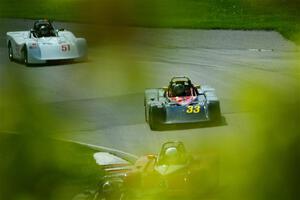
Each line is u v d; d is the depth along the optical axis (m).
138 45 162.38
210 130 92.50
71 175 72.31
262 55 148.50
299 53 150.00
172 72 134.50
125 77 130.38
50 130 94.94
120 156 82.38
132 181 64.38
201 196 64.88
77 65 141.62
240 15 190.62
